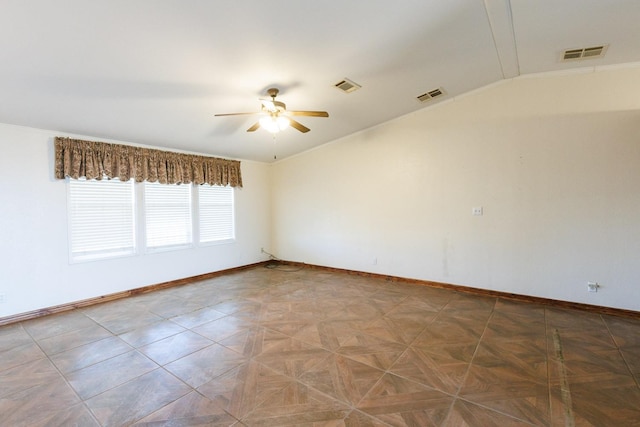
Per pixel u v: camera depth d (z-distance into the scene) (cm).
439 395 197
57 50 232
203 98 342
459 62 326
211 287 468
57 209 375
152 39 233
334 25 244
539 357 243
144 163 449
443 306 365
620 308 329
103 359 250
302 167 605
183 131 429
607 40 284
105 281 414
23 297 348
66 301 380
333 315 342
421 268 462
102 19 206
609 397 192
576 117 345
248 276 538
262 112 338
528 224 376
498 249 397
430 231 451
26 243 352
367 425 172
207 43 246
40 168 362
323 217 578
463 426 169
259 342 277
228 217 585
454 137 424
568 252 354
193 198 524
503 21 257
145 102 334
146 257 458
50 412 186
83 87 289
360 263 531
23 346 276
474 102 405
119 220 433
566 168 352
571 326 301
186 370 232
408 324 312
